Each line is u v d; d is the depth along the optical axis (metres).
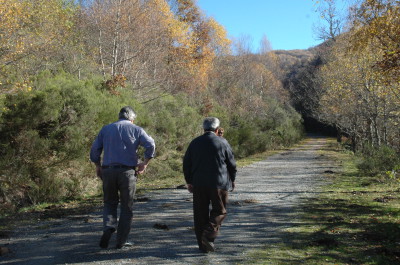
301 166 19.66
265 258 4.54
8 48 12.01
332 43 29.47
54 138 10.21
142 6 22.59
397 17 12.10
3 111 9.23
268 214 7.30
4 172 8.88
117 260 4.46
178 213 7.50
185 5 43.62
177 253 4.74
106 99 12.78
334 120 32.09
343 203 8.49
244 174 15.91
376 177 13.73
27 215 7.49
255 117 44.78
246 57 58.44
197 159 4.84
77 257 4.57
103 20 20.36
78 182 10.27
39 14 15.12
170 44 29.44
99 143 4.91
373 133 26.11
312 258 4.53
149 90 21.05
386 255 4.64
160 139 15.91
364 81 20.66
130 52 21.22
